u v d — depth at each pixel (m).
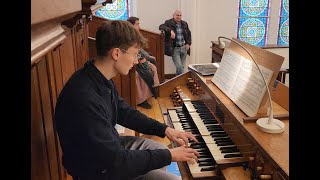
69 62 1.97
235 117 1.56
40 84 1.27
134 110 1.85
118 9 5.66
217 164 1.47
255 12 5.84
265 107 1.61
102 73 1.41
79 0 1.12
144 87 3.89
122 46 1.36
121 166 1.27
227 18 5.70
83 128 1.21
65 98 1.27
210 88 2.06
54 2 0.65
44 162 1.33
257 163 1.31
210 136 1.76
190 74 2.71
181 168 1.69
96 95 1.30
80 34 2.59
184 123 2.09
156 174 1.58
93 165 1.24
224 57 2.12
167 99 2.69
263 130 1.37
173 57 5.32
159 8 5.65
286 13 5.90
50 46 0.74
